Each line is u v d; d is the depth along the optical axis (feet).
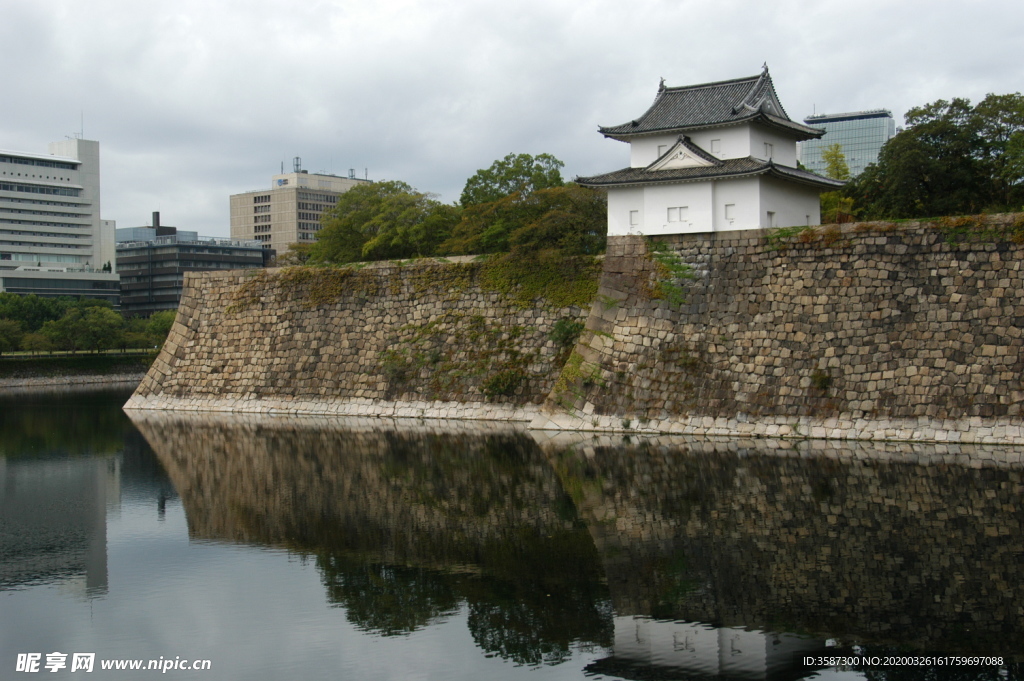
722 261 169.27
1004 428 139.74
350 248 291.17
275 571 93.30
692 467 132.77
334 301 224.74
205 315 244.42
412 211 271.69
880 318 152.97
